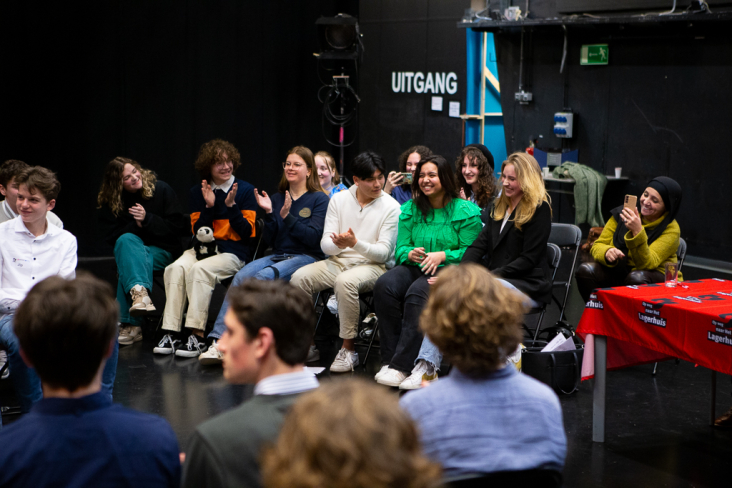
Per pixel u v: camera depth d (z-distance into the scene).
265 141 8.35
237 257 4.53
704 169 6.82
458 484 1.38
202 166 4.54
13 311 3.14
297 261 4.34
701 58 6.71
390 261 4.23
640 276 3.90
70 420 1.33
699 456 2.95
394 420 0.76
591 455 2.95
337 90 8.22
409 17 8.58
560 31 7.69
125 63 7.14
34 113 6.75
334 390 0.79
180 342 4.49
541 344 4.18
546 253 4.00
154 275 4.65
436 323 1.50
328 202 4.49
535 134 8.11
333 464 0.73
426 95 8.58
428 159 3.99
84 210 7.05
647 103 7.17
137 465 1.35
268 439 1.29
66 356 1.31
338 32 7.82
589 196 7.33
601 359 3.04
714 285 3.15
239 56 8.00
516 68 8.14
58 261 3.29
